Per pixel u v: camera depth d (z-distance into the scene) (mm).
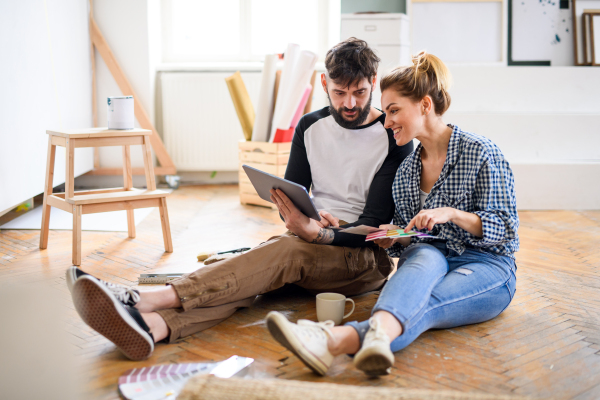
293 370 1297
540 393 1200
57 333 1501
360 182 1771
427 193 1644
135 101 3980
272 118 3547
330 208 1796
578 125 3740
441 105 1549
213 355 1374
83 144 2273
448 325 1475
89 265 2215
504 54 4094
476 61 4113
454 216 1443
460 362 1348
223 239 2676
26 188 2846
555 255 2451
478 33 4102
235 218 3154
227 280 1474
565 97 3936
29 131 2875
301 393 1051
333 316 1535
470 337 1503
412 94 1495
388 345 1162
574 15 4062
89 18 3879
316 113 1847
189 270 2158
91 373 1268
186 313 1459
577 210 3455
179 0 4352
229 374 1243
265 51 4430
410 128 1524
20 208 3172
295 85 3312
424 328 1346
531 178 3441
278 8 4379
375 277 1781
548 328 1585
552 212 3398
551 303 1814
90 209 2242
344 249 1666
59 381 1221
